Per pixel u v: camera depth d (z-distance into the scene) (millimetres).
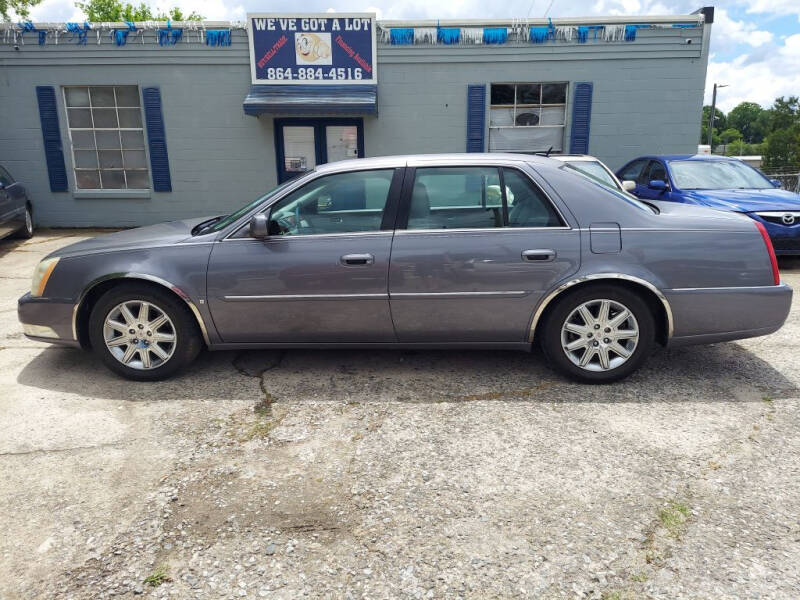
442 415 3641
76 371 4414
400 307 3982
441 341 4105
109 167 11805
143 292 4043
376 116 11430
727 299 3865
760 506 2697
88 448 3277
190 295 4004
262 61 10992
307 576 2314
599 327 3959
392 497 2805
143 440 3365
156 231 4438
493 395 3920
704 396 3873
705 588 2219
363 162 4109
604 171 6863
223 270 3986
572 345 4004
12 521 2656
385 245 3941
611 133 11398
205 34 11062
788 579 2256
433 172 4023
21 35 11078
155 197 11812
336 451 3230
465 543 2482
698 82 11086
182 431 3469
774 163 73312
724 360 4520
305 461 3133
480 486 2877
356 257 3922
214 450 3252
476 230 3922
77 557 2432
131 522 2646
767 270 3873
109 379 4258
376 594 2219
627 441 3293
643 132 11359
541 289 3893
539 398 3865
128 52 11148
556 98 11430
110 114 11586
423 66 11203
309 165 11648
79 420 3609
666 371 4305
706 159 8969
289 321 4059
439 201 3988
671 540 2480
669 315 3875
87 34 11070
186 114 11422
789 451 3166
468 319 3996
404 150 11586
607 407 3725
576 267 3855
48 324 4184
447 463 3090
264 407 3781
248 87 11305
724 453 3154
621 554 2404
